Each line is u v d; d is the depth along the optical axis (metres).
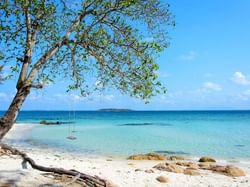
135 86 9.35
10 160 16.33
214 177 17.88
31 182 11.67
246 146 35.09
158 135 47.94
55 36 9.63
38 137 43.00
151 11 9.73
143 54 9.37
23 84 8.28
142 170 18.83
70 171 12.98
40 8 9.12
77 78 9.84
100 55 9.46
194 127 68.31
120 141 39.19
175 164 20.83
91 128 63.88
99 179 12.98
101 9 9.37
